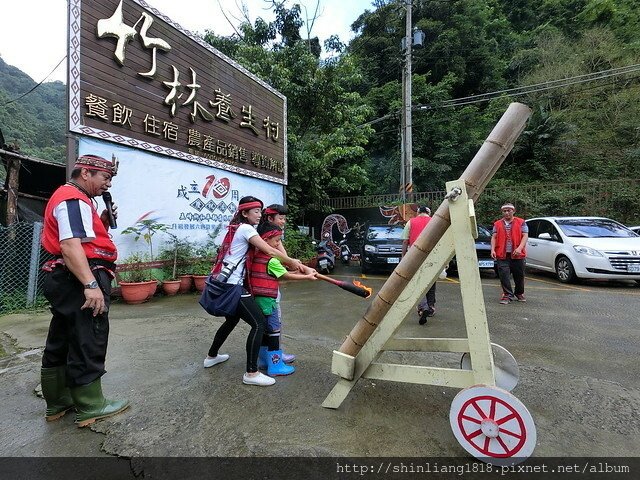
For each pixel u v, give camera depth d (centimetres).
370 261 858
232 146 803
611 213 1104
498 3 2406
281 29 1312
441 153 1677
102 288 216
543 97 1772
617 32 1928
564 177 1555
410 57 1274
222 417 220
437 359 313
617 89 1688
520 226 537
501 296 577
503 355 242
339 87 1134
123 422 215
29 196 705
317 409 229
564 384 266
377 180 1759
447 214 189
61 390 221
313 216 1364
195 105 700
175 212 666
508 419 171
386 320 207
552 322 439
